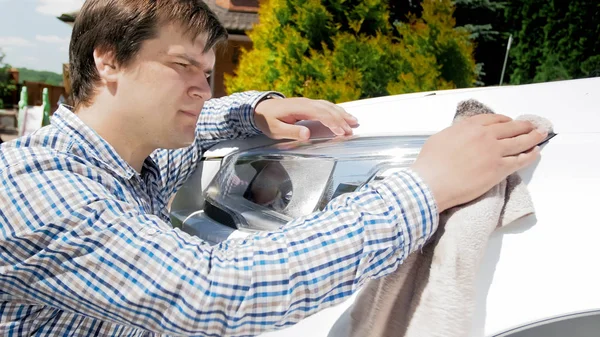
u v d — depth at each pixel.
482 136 1.08
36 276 0.99
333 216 1.01
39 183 1.01
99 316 1.01
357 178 1.37
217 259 0.98
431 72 4.99
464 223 1.03
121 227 0.98
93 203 0.99
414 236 1.01
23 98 9.56
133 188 1.21
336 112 1.63
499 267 1.06
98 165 1.13
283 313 0.97
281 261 0.97
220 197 1.61
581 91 1.44
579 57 7.91
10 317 1.08
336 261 0.97
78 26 1.16
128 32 1.10
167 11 1.11
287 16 5.11
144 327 1.00
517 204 1.09
